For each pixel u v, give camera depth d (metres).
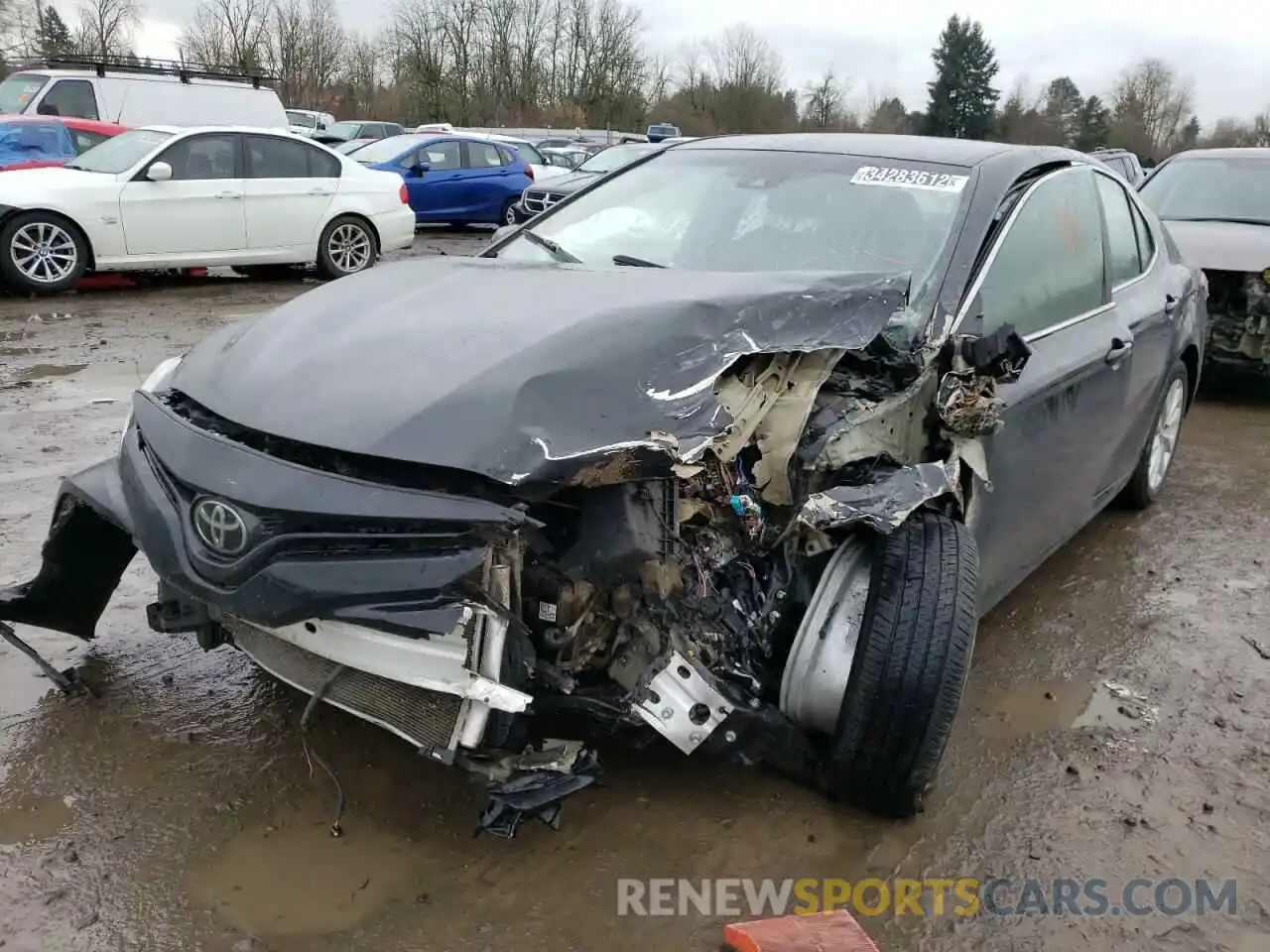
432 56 55.31
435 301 2.96
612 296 2.85
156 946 2.30
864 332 2.83
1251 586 4.63
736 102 62.47
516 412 2.33
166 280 12.02
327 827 2.71
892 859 2.73
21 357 7.76
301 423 2.44
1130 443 4.74
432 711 2.47
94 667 3.41
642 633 2.54
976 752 3.24
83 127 13.21
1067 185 4.05
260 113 15.91
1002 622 4.18
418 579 2.26
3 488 4.91
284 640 2.65
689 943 2.40
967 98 77.81
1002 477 3.28
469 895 2.50
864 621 2.69
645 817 2.81
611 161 16.83
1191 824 2.94
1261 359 7.72
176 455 2.54
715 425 2.46
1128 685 3.71
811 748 2.77
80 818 2.69
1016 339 2.91
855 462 2.76
